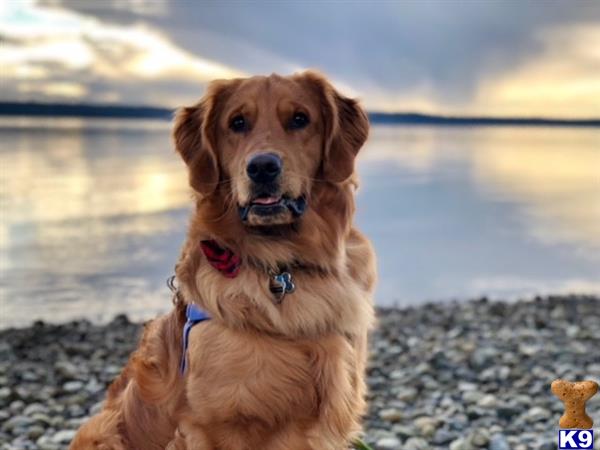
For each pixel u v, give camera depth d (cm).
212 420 76
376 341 184
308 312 77
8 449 115
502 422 121
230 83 86
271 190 77
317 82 86
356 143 87
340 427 79
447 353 166
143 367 83
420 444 111
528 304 230
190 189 86
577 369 147
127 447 84
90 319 237
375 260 88
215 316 76
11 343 190
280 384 75
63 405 138
